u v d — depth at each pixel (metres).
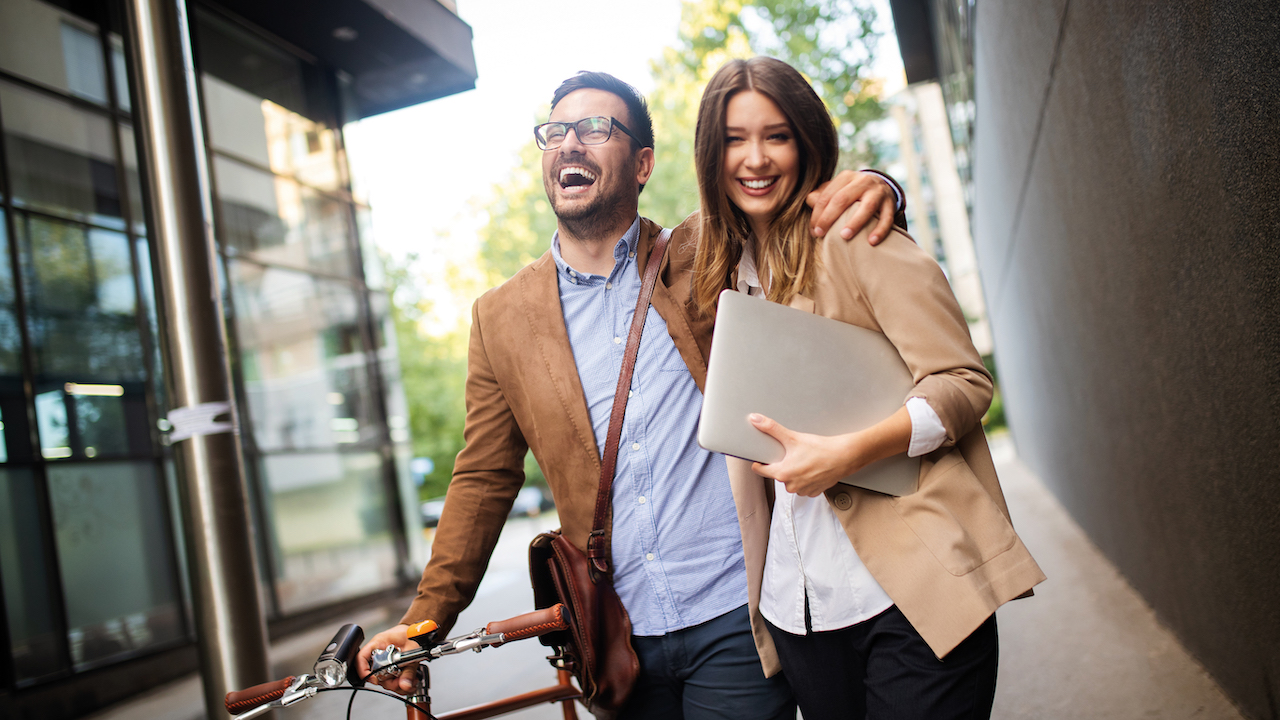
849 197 1.50
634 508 1.79
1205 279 2.20
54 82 7.69
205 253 3.72
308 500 9.70
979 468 1.49
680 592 1.78
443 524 1.93
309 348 10.19
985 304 15.12
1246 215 1.80
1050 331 6.03
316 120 10.77
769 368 1.42
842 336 1.49
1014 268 7.41
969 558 1.38
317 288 10.50
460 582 1.88
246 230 9.56
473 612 8.18
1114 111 2.78
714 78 1.60
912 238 1.50
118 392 7.70
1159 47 2.14
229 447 3.67
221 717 3.55
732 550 1.79
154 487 7.82
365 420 10.95
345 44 10.48
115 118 8.16
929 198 24.64
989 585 1.37
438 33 10.71
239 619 3.59
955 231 24.36
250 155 9.75
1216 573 2.87
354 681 1.59
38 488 6.89
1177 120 2.14
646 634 1.80
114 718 6.24
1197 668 3.48
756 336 1.42
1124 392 3.80
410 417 33.03
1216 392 2.35
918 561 1.41
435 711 4.58
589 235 1.88
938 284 1.44
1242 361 2.05
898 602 1.41
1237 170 1.79
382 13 9.80
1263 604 2.39
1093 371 4.57
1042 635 4.36
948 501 1.43
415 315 34.38
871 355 1.50
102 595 7.16
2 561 6.54
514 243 30.77
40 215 7.35
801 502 1.60
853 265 1.49
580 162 1.83
